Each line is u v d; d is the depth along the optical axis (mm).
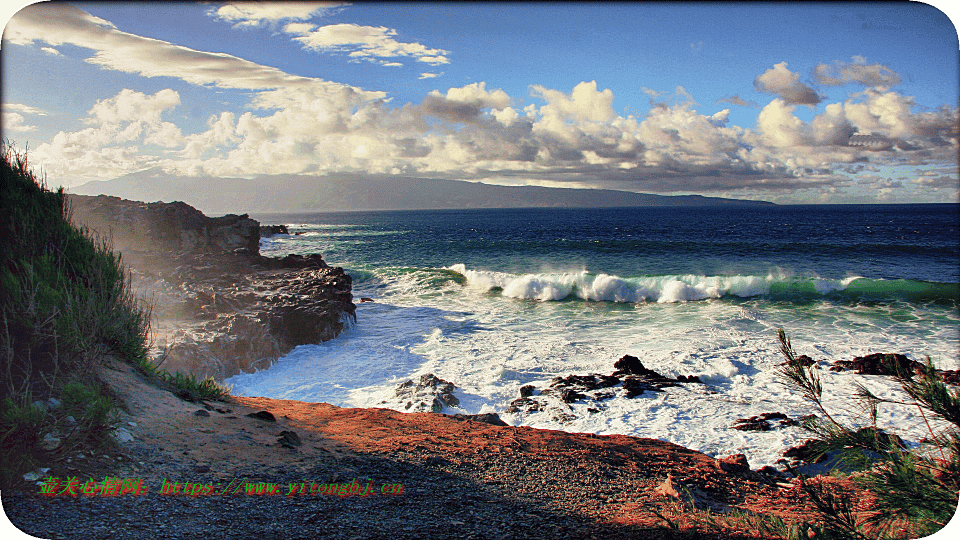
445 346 15586
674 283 22875
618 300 23141
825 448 3160
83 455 3814
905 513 3010
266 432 5410
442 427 6875
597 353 14570
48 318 4398
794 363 3287
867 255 38375
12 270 4980
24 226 5219
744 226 81125
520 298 24219
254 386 11898
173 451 4352
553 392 11375
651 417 9992
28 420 3531
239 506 3629
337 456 5027
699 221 102938
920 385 2947
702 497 4918
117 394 4957
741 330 16750
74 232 5977
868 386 11094
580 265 36375
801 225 80438
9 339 3949
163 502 3521
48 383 4297
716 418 9852
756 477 6023
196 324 13227
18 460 3436
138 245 23547
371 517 3734
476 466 5262
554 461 5711
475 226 100750
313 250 51281
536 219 135625
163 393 5707
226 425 5324
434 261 40406
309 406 7605
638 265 35781
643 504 4566
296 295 17203
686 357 13750
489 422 8266
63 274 5383
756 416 9766
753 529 3834
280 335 14664
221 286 18047
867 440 3094
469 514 3996
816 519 3535
